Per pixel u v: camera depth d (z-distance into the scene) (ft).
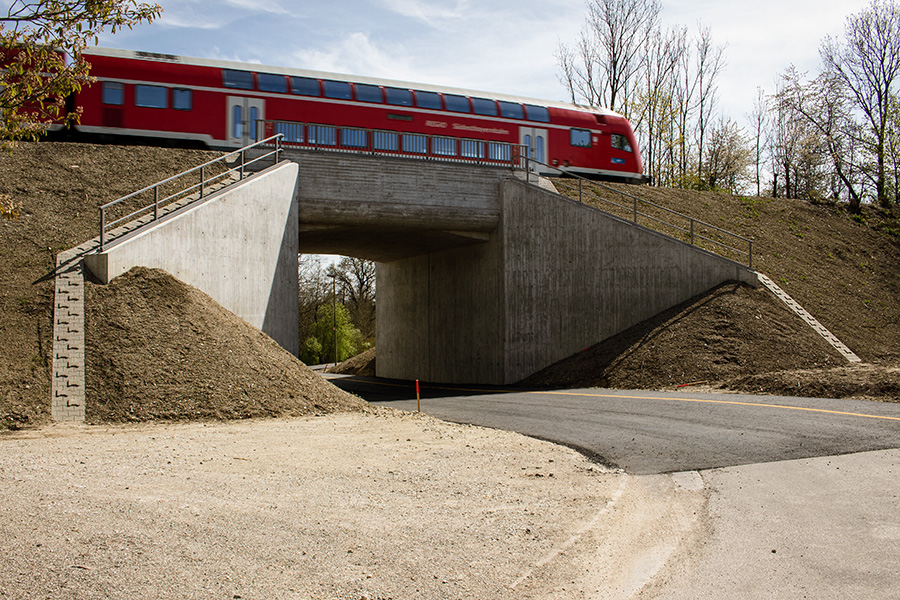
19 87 42.34
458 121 103.24
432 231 94.89
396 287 135.54
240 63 93.20
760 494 28.63
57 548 19.44
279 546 20.92
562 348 92.89
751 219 121.29
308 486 28.81
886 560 20.85
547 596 18.29
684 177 178.29
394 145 92.79
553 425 49.08
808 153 161.07
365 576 18.98
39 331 48.37
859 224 130.72
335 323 213.46
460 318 107.76
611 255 91.66
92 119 85.10
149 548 19.98
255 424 46.85
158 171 77.77
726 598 18.34
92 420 44.06
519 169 97.40
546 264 93.71
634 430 45.47
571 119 113.09
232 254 67.77
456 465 34.32
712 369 75.00
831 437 39.83
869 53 148.25
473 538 22.62
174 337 52.47
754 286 91.40
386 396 81.25
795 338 81.15
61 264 54.65
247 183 70.64
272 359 56.95
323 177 85.20
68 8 41.55
